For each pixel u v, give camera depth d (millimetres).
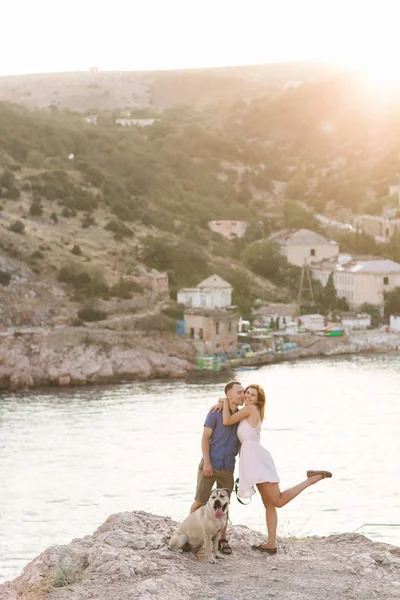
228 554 14203
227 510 13883
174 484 74875
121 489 73438
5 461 82812
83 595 12273
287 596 12219
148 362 135000
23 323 140375
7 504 69125
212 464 14461
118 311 149000
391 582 13156
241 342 149375
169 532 15039
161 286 158375
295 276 184500
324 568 13602
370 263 172750
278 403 108688
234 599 12047
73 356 131625
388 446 85750
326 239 198250
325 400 110188
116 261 166625
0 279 146375
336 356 150750
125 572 12992
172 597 12102
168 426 98000
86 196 192375
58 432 95062
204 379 131625
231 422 14383
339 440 88750
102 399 116188
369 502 65625
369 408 104875
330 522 59875
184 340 142625
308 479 14453
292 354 148875
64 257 160000
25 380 126812
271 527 14344
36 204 179125
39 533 61781
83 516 66000
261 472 14141
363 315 162500
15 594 12508
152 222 196125
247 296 171625
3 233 161125
